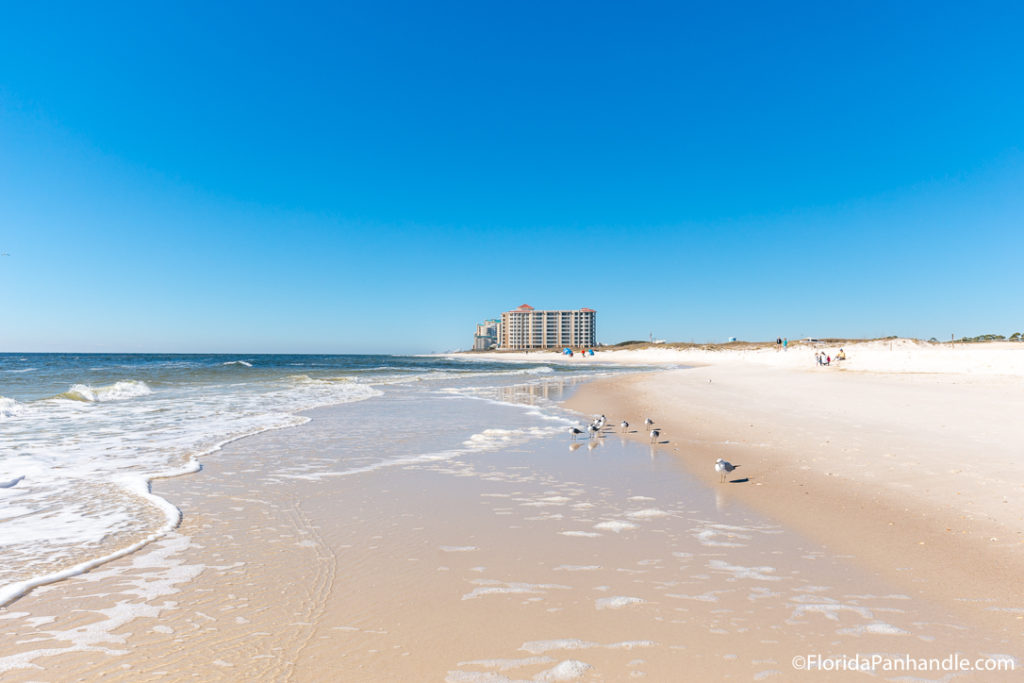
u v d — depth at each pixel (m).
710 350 127.31
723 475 9.30
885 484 8.30
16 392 24.41
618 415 17.91
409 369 65.50
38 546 6.00
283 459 10.88
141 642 4.00
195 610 4.52
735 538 6.26
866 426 13.68
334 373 49.91
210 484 8.84
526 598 4.73
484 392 28.00
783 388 25.39
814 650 3.86
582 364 95.12
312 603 4.65
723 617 4.37
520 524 6.84
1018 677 3.50
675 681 3.49
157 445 12.07
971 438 11.59
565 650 3.88
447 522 6.93
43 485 8.57
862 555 5.66
